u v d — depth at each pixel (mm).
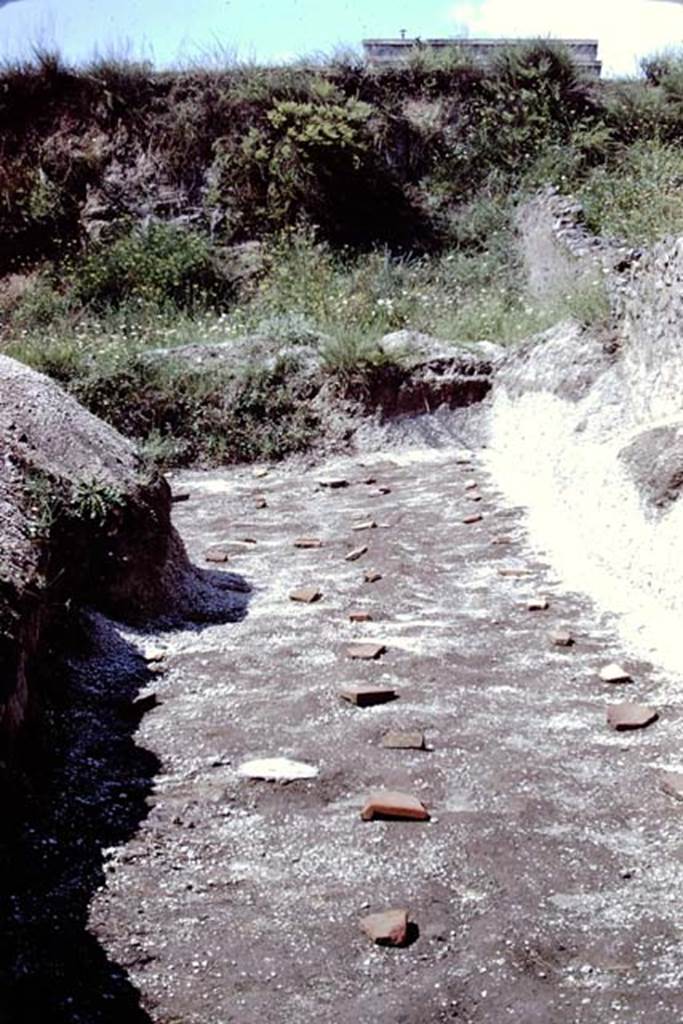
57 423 4379
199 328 10062
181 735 3207
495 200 13141
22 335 10273
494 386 8258
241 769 2943
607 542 4910
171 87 13984
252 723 3283
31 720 2986
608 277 7473
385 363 8445
